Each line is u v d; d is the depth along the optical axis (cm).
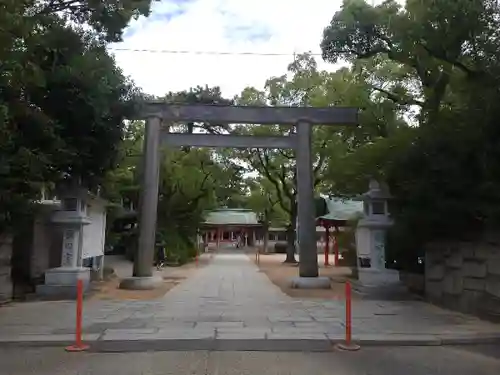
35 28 1162
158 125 1797
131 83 1502
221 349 827
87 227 1709
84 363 733
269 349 829
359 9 1480
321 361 752
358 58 1606
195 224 3719
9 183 1175
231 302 1367
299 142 1819
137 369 698
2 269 1305
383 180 1628
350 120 1819
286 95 2780
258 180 4038
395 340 875
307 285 1703
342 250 3095
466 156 1124
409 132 1510
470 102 1106
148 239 1730
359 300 1441
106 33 1362
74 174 1509
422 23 1223
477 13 1080
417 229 1398
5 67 1006
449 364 738
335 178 2034
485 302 1115
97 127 1423
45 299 1377
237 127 2889
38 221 1467
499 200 1053
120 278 2083
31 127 1234
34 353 794
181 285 1869
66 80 1280
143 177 1770
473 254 1173
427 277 1453
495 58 1064
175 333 906
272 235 7156
